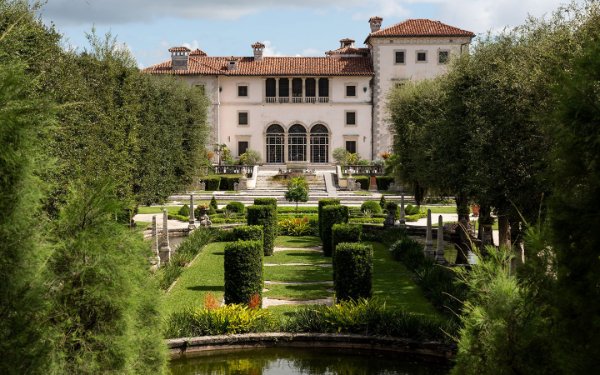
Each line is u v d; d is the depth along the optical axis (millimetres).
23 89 6789
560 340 5770
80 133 21547
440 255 25062
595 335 5512
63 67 20578
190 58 79875
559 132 5922
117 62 28891
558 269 5871
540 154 18625
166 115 37812
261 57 79688
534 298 6457
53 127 6914
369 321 16812
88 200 7430
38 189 6484
